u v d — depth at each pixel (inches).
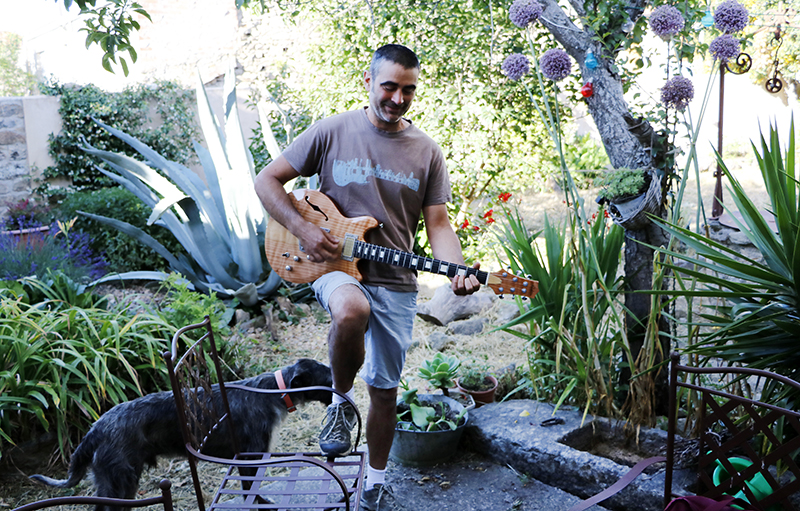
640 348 117.0
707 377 115.6
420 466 113.6
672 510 66.6
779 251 91.3
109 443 99.4
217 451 107.6
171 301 173.5
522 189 270.8
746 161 361.7
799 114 340.5
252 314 204.1
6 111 297.1
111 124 319.9
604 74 116.4
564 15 119.3
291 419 142.6
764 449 95.6
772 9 245.6
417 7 228.7
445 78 242.8
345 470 111.0
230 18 370.3
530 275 120.2
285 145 292.5
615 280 127.1
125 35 110.8
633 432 112.4
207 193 215.9
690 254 114.1
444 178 97.3
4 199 299.1
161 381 148.3
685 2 109.0
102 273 230.2
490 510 100.8
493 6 213.2
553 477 106.9
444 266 90.5
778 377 66.5
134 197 260.1
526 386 132.0
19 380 124.1
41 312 140.8
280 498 102.7
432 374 127.7
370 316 92.9
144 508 109.7
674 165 116.0
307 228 89.5
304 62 301.3
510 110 233.8
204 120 200.2
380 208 92.0
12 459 122.7
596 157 343.9
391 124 90.4
